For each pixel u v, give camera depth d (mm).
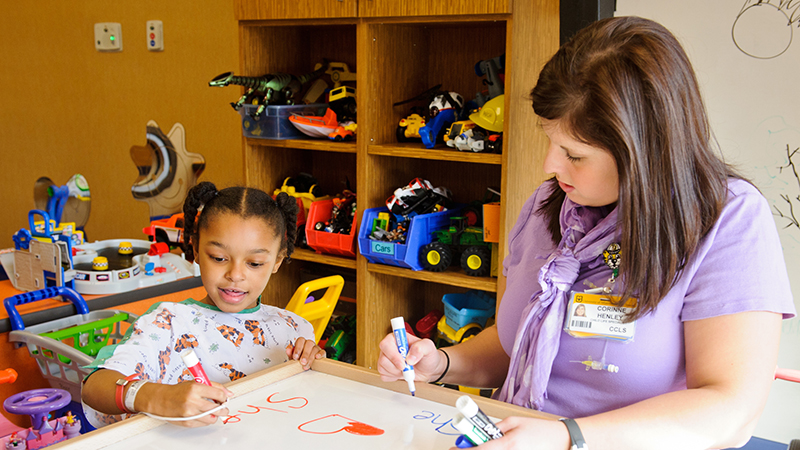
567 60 773
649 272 765
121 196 3193
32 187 3586
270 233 1176
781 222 1650
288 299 2578
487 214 1932
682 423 689
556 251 920
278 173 2484
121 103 3086
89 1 3080
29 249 1903
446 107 2041
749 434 739
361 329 2176
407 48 2195
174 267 2084
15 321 1664
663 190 744
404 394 920
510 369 937
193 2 2725
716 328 749
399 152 2004
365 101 2039
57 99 3336
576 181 805
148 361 1051
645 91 722
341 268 2496
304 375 991
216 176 2811
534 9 1828
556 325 883
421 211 2096
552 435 675
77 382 1581
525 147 1893
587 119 739
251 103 2318
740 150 1679
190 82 2812
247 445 764
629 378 831
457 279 1980
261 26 2312
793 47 1572
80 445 742
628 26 761
